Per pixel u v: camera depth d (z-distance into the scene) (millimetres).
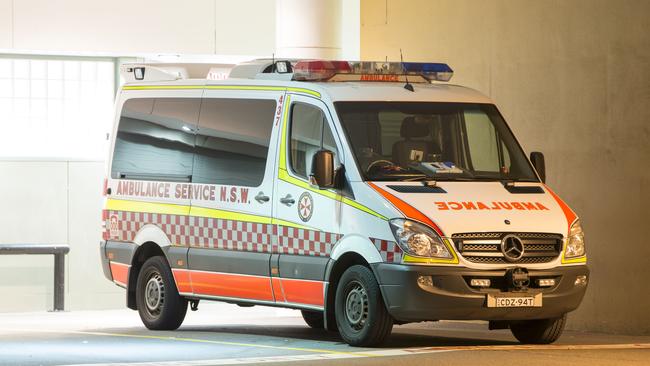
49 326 19609
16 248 24156
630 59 18547
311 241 15180
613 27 18672
